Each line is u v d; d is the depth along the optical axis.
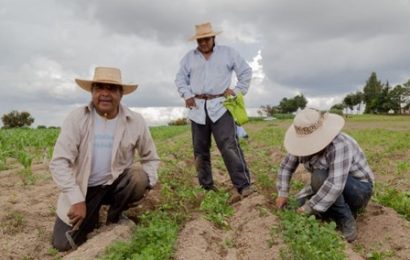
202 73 6.61
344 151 5.00
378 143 15.23
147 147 5.41
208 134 6.80
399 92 93.44
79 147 4.98
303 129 5.02
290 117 60.56
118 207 5.33
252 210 5.80
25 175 8.05
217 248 4.94
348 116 60.50
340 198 5.12
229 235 5.32
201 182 7.01
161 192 6.66
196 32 6.50
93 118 5.01
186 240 4.87
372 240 5.08
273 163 10.33
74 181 4.86
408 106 93.56
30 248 5.05
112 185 5.24
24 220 5.66
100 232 5.23
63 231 5.01
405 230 5.13
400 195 6.41
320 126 5.00
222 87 6.60
